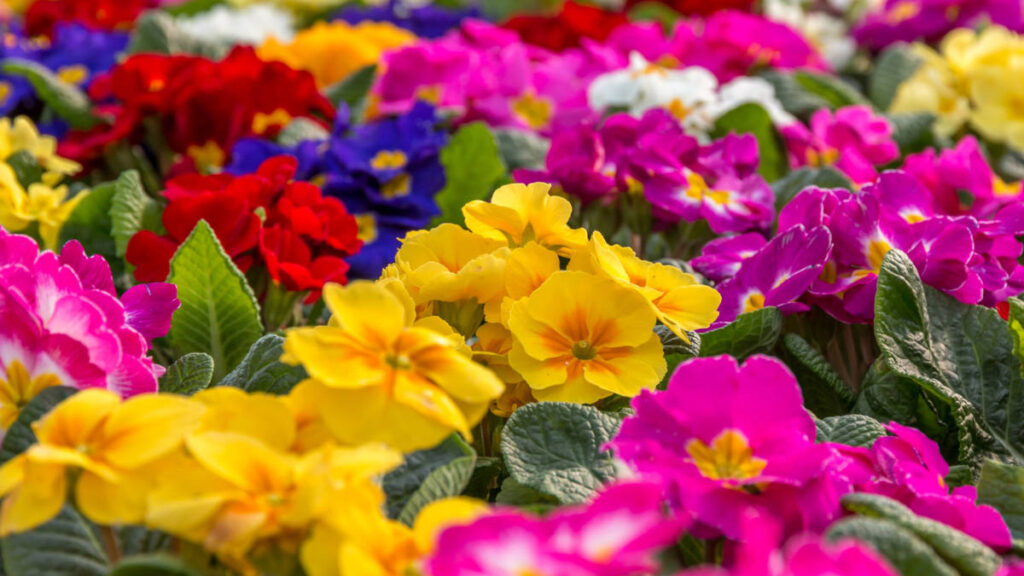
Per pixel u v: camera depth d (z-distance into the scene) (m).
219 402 0.54
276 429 0.54
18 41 1.32
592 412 0.61
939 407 0.67
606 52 1.19
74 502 0.53
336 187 0.86
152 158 1.03
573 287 0.62
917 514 0.57
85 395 0.53
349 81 1.21
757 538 0.49
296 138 0.98
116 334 0.59
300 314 0.78
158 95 0.93
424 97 1.13
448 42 1.22
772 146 1.02
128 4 1.54
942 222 0.68
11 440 0.56
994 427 0.66
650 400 0.57
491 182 0.94
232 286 0.69
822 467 0.54
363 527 0.51
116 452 0.52
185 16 1.73
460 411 0.56
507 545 0.48
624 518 0.49
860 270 0.68
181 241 0.74
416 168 0.88
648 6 1.67
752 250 0.74
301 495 0.51
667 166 0.79
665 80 1.03
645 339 0.62
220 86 0.94
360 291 0.55
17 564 0.55
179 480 0.52
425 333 0.56
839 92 1.23
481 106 1.06
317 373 0.54
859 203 0.69
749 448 0.56
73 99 1.12
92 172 0.99
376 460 0.52
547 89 1.16
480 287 0.62
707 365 0.56
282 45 1.28
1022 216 0.69
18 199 0.78
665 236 0.83
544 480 0.59
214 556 0.54
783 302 0.67
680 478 0.54
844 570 0.49
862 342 0.71
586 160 0.79
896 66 1.35
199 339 0.70
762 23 1.31
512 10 1.88
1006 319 0.72
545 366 0.62
